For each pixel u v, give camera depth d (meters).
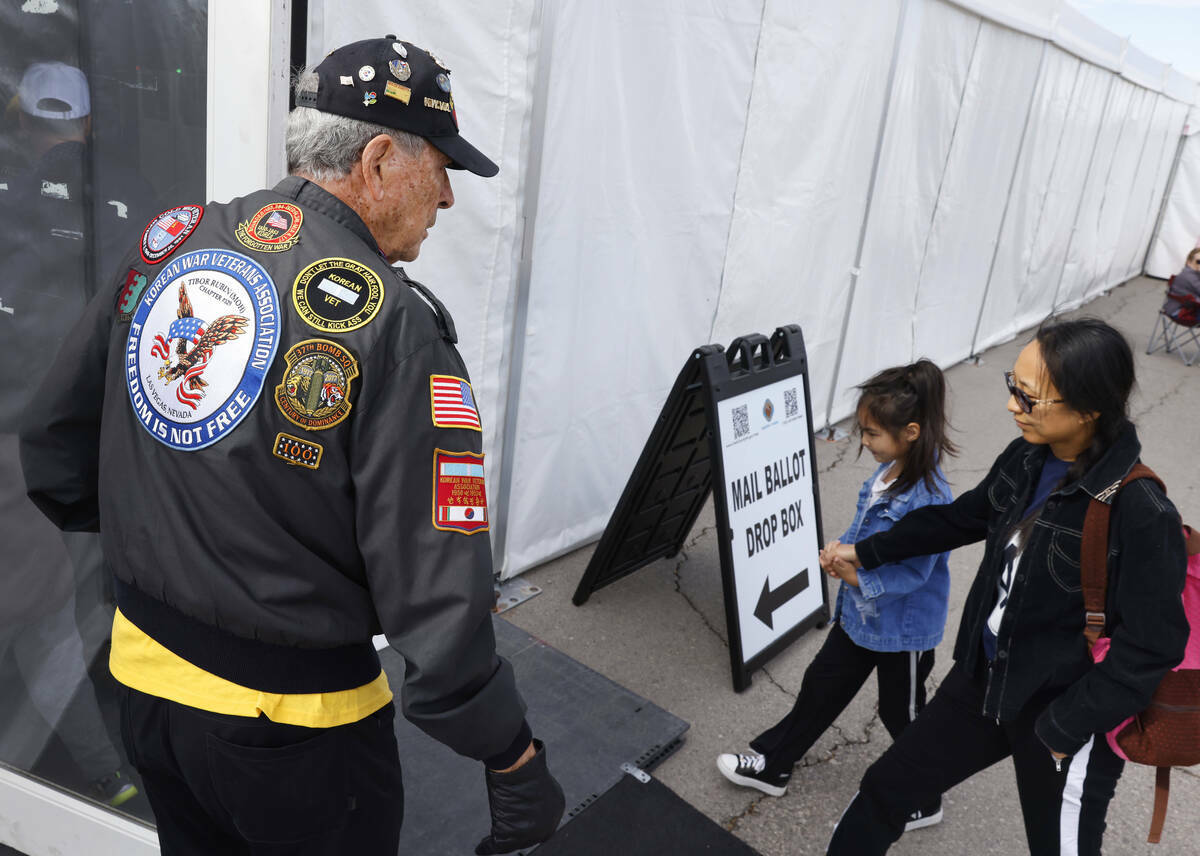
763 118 4.36
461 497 1.21
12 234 2.02
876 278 6.23
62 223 1.99
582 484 4.05
